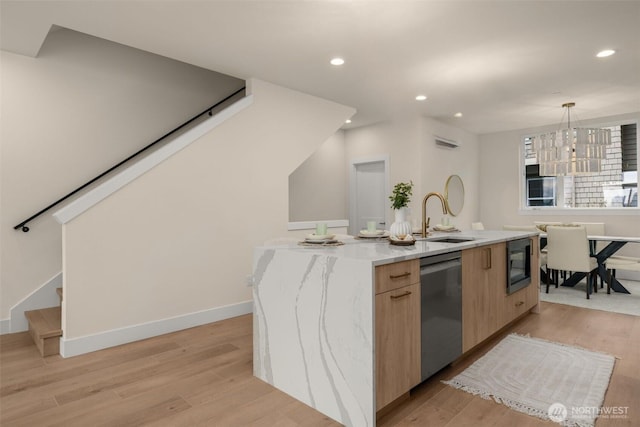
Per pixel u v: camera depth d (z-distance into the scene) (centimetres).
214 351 284
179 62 434
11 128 328
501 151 695
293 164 433
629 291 484
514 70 378
